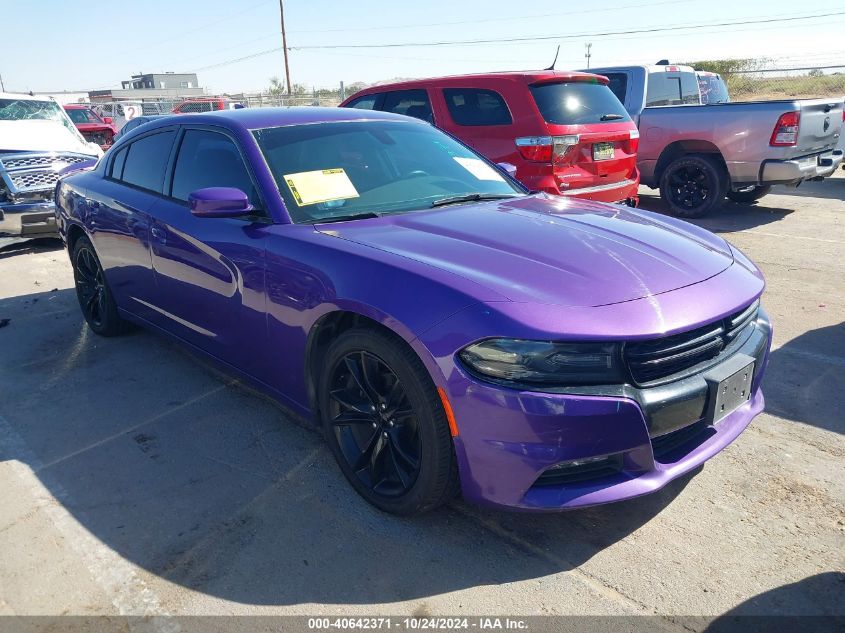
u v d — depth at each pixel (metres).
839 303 5.11
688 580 2.29
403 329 2.35
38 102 10.00
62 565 2.44
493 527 2.61
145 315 4.24
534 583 2.30
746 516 2.62
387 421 2.62
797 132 7.47
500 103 6.32
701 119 8.05
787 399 3.58
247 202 3.02
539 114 6.05
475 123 6.52
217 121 3.61
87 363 4.38
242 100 29.45
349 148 3.52
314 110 3.82
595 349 2.17
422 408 2.38
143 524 2.67
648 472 2.30
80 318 5.39
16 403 3.79
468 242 2.71
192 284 3.54
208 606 2.23
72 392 3.92
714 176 8.09
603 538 2.53
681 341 2.30
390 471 2.69
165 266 3.75
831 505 2.68
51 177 7.90
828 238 7.21
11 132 8.72
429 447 2.39
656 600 2.21
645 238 2.85
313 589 2.29
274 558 2.45
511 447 2.20
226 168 3.43
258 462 3.11
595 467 2.28
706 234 3.16
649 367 2.25
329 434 2.85
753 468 2.95
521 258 2.54
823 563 2.36
